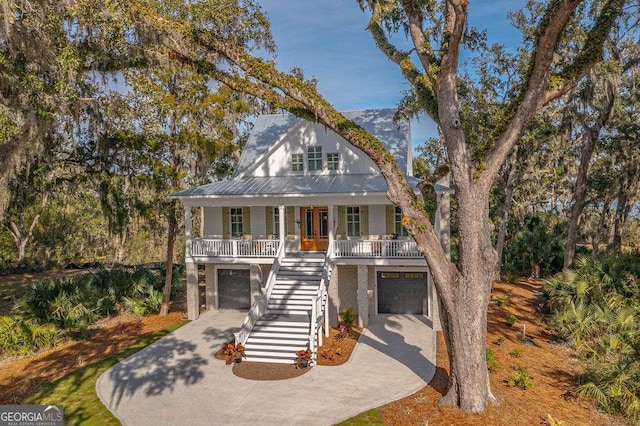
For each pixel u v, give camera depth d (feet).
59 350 57.41
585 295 64.59
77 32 49.16
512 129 37.65
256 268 68.54
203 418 38.37
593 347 55.57
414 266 68.49
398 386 44.45
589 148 77.05
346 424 36.88
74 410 40.42
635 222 134.31
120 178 66.74
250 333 55.47
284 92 38.40
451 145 38.50
